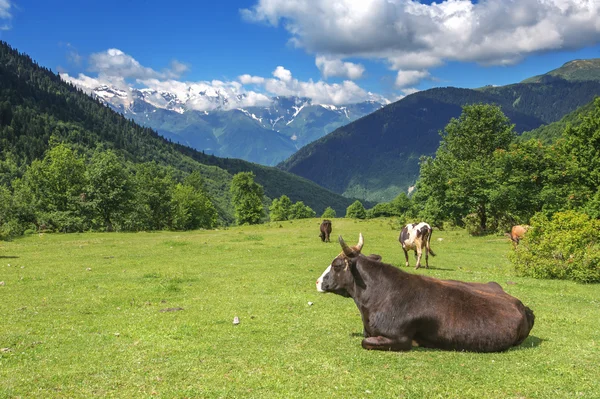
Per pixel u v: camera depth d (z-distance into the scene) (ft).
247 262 73.46
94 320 35.53
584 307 40.78
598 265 55.62
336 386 20.84
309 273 60.34
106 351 26.96
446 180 159.63
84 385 21.45
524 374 22.33
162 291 48.19
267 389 20.63
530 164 140.77
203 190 391.24
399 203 446.19
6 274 61.26
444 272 61.82
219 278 56.80
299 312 37.22
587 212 117.39
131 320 35.12
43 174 217.15
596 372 22.67
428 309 26.16
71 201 212.23
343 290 29.48
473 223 152.97
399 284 27.43
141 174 280.51
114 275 59.77
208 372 22.91
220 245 103.30
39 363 24.86
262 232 164.45
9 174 474.08
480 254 90.22
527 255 60.70
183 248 98.73
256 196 362.94
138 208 237.86
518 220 141.08
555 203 130.21
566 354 25.58
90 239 137.49
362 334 30.35
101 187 217.56
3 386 21.33
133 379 22.11
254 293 46.52
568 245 58.13
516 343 26.50
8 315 37.14
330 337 29.55
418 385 20.92
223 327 32.53
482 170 148.56
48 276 59.11
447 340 26.03
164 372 22.97
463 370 22.80
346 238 127.54
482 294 27.43
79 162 226.58
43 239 140.05
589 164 129.90
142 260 77.82
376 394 19.97
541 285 52.85
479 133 170.60
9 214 192.85
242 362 24.44
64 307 40.29
